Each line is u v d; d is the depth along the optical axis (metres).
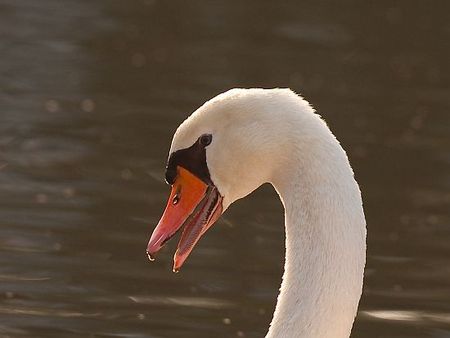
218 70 20.55
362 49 22.09
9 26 22.52
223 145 7.93
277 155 7.73
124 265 12.40
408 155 16.66
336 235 7.48
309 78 20.30
